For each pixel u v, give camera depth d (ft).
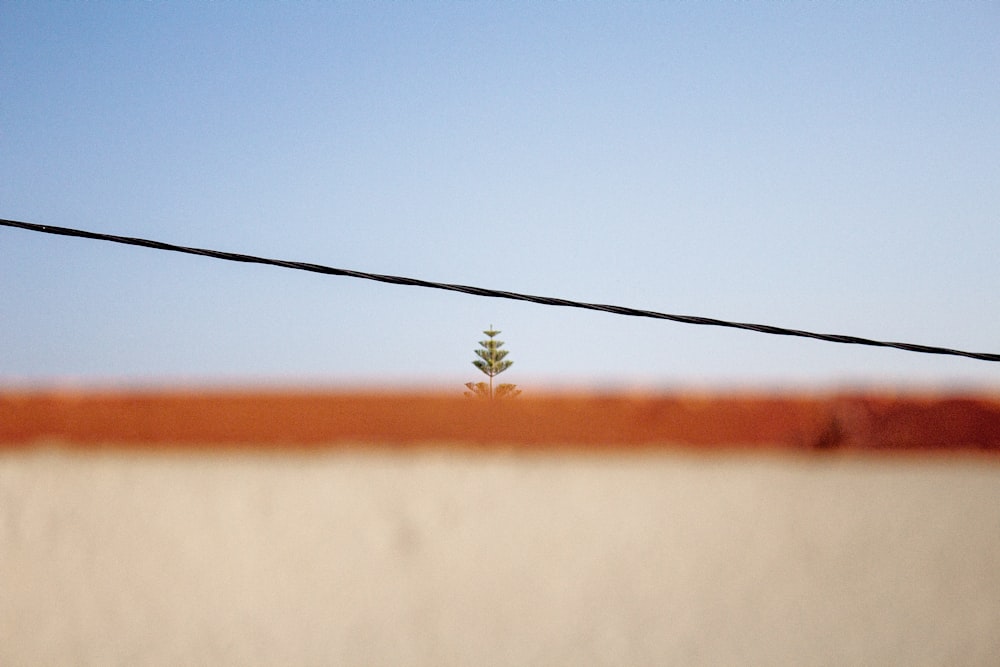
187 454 6.29
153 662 6.17
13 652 6.24
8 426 6.31
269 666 6.10
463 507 6.13
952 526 6.07
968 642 6.00
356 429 6.17
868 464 6.16
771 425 6.13
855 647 6.03
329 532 6.16
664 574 6.07
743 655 6.03
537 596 6.06
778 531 6.10
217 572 6.20
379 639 6.07
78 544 6.29
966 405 6.14
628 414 6.15
